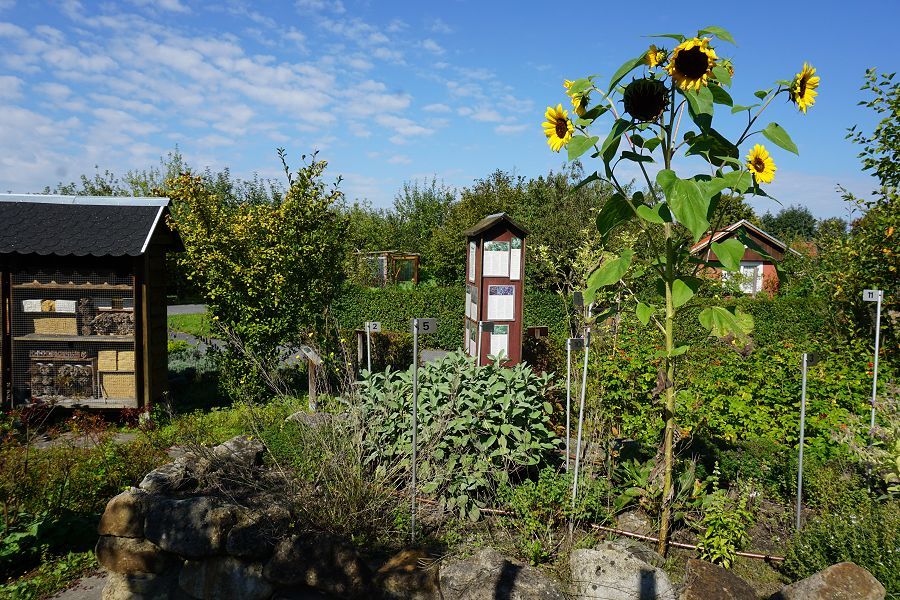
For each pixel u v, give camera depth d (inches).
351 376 218.2
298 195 367.2
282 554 145.1
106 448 232.2
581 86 140.0
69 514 197.3
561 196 746.8
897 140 299.4
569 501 178.9
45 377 320.8
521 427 205.3
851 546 150.9
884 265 326.6
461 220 984.9
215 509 153.9
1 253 294.4
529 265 712.4
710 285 346.9
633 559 143.3
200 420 299.3
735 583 138.3
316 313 377.7
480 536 174.1
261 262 361.1
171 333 715.4
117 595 156.2
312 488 178.7
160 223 343.0
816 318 524.1
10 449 202.7
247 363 350.3
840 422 242.8
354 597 140.9
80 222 321.1
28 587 164.9
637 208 138.1
